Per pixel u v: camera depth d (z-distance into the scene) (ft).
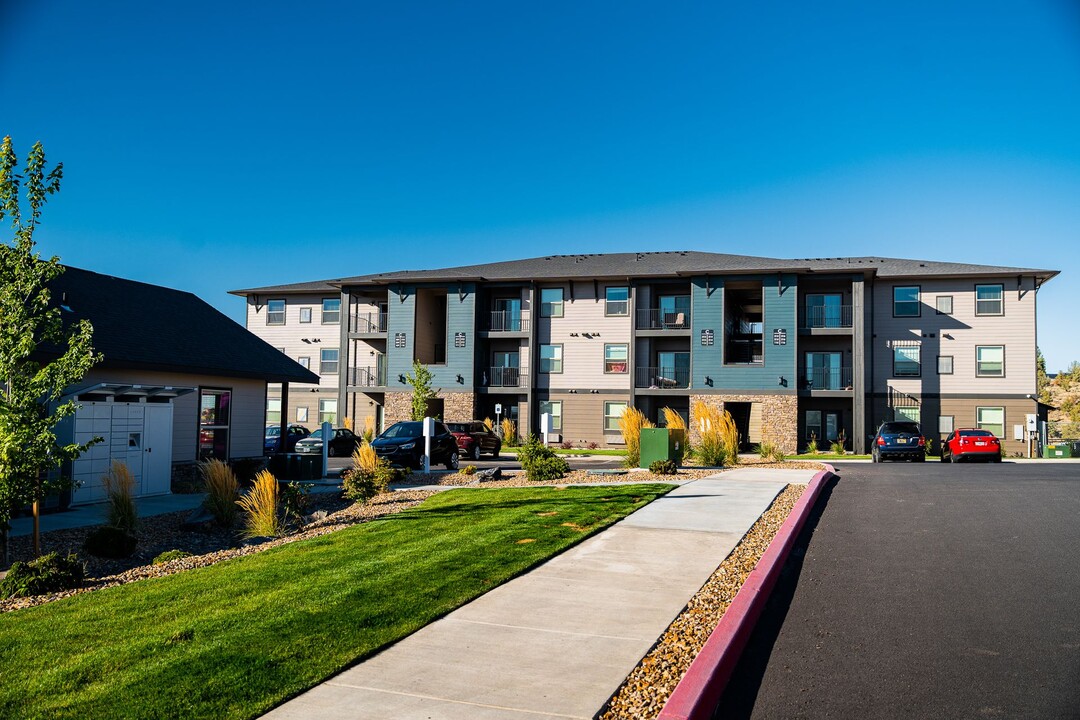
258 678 17.81
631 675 18.34
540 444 63.36
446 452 80.48
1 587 27.78
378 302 150.41
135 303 70.03
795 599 25.64
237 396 73.26
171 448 59.67
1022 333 124.16
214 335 74.49
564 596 24.80
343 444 111.55
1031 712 16.80
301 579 26.89
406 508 45.16
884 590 26.40
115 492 41.81
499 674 18.30
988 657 20.06
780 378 122.11
